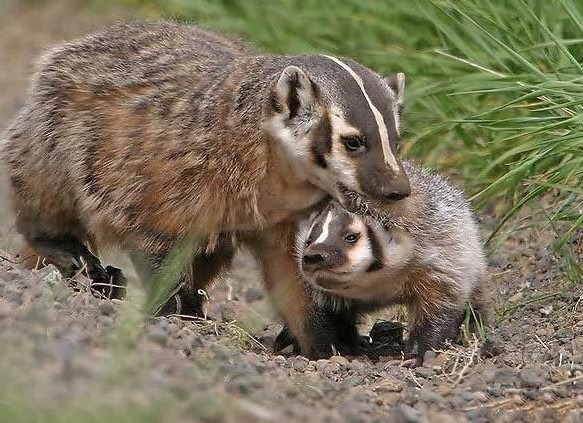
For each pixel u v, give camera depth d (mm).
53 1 24359
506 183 13797
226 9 17453
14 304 9570
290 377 9289
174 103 11516
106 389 7387
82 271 12047
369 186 10664
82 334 8758
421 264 11289
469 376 9875
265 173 11133
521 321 12312
